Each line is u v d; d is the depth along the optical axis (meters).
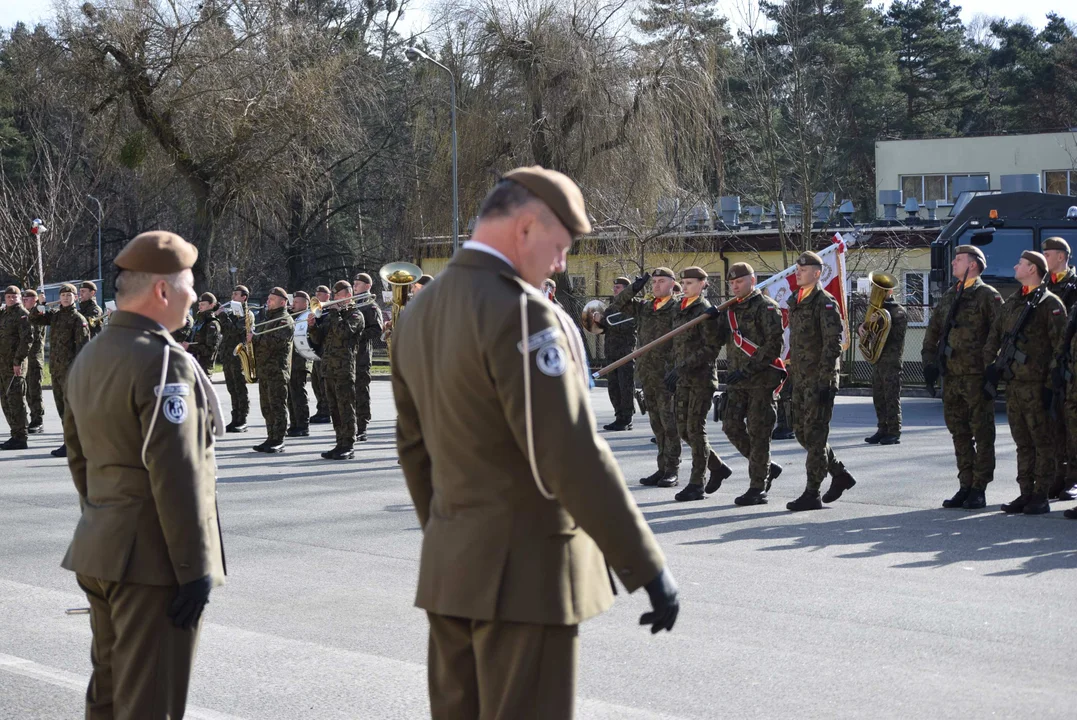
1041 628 5.98
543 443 2.71
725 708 4.81
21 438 14.76
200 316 16.66
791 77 39.75
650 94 29.34
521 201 2.86
